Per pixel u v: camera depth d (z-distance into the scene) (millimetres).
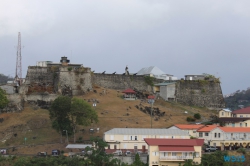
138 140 165875
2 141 175250
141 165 149000
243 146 173750
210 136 173875
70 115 178000
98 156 147125
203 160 150875
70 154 155250
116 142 164000
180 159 149500
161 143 151500
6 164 148500
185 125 185250
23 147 168125
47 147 167500
